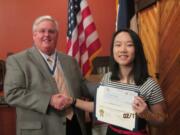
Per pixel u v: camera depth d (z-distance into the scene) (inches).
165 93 107.5
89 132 91.9
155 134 107.0
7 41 157.4
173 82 101.2
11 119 150.5
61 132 80.5
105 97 72.4
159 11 112.7
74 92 85.7
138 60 71.0
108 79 75.4
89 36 119.2
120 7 123.0
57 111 81.0
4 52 157.2
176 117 99.5
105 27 164.6
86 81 91.7
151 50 122.8
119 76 73.9
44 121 80.3
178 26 97.0
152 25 121.1
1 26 156.6
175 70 99.6
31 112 80.7
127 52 70.4
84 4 120.1
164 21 108.6
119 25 122.3
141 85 68.8
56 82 83.1
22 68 81.0
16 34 157.8
